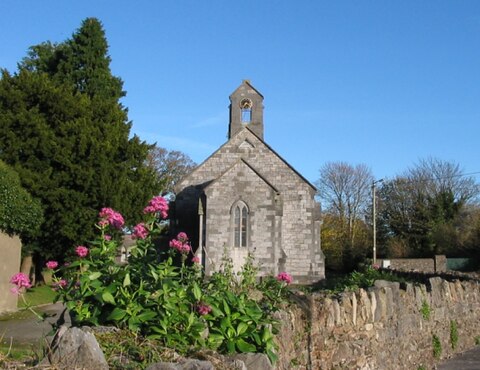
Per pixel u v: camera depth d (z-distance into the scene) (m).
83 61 35.00
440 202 54.16
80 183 24.83
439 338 12.49
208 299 5.55
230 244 30.89
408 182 58.66
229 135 38.12
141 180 28.42
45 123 25.64
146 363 4.45
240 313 5.64
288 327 6.81
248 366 5.00
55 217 24.73
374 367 9.23
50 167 24.95
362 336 9.00
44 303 21.66
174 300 5.32
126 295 5.28
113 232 7.16
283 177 35.28
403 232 55.97
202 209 31.50
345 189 69.25
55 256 25.95
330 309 8.27
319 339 7.86
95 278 5.50
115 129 27.61
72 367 4.07
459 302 14.12
